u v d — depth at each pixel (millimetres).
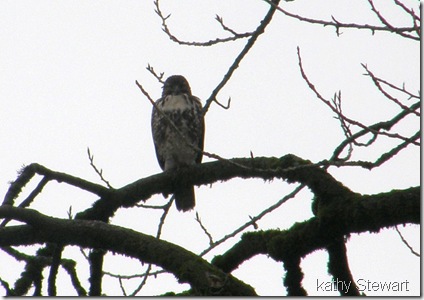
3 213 9195
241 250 9391
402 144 7848
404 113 8672
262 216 8773
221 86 9031
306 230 8883
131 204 10555
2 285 9727
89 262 9867
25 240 9414
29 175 9828
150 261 8703
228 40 8555
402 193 8328
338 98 7715
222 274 8172
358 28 7484
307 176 9078
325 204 8867
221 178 10188
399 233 8594
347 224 8609
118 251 8969
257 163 9734
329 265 9023
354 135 8211
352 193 8781
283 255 9086
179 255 8500
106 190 10320
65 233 9180
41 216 9281
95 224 9148
